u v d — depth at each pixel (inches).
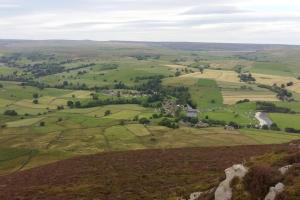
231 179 1326.3
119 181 2182.6
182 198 1648.6
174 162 2566.4
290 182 1171.9
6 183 2554.1
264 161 1498.5
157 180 2113.7
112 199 1856.5
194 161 2534.5
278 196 1132.5
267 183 1222.9
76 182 2277.3
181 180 2052.2
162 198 1752.0
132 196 1862.7
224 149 2947.8
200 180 1984.5
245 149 2886.3
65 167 2787.9
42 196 2043.6
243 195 1234.0
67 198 1945.1
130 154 3016.7
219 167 2268.7
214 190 1427.2
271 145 2977.4
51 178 2488.9
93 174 2449.6
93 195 1956.2
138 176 2257.6
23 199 2034.9
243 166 1369.3
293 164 1288.1
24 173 2822.3
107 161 2800.2
